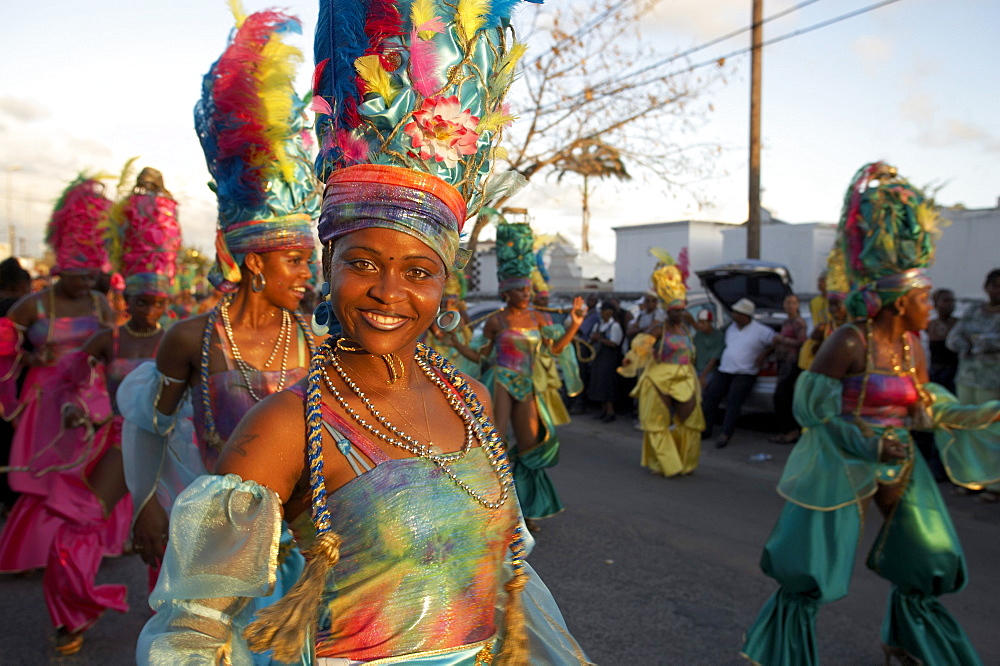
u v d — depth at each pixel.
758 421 10.30
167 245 4.57
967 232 13.80
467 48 1.50
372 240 1.40
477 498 1.45
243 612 1.43
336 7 1.52
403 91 1.44
